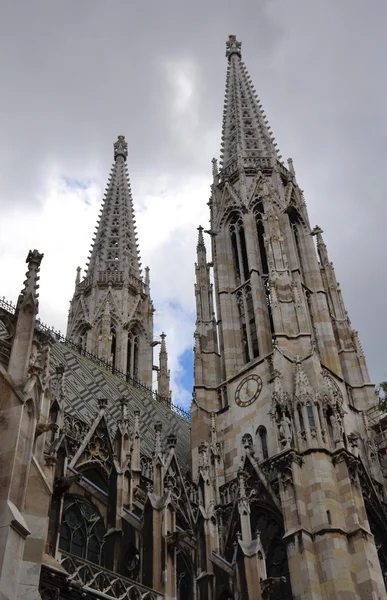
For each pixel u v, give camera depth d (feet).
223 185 269.85
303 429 179.63
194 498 190.70
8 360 104.53
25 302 110.93
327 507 163.22
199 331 232.53
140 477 176.35
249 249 240.53
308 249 248.73
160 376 321.93
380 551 179.01
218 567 148.66
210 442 204.64
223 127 296.30
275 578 141.49
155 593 128.98
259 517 176.76
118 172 382.63
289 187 260.42
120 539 145.89
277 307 211.61
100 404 183.42
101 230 348.79
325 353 219.00
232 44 345.72
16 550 85.15
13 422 95.86
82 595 110.52
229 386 214.69
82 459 169.68
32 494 98.17
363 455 200.03
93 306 312.09
